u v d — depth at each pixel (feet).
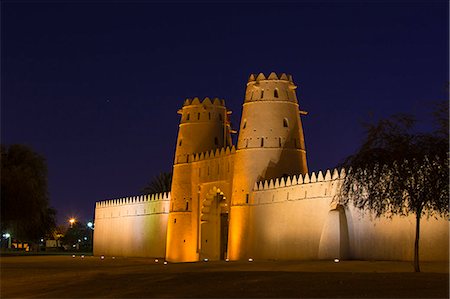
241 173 209.77
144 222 272.51
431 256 138.62
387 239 150.92
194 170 245.24
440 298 81.05
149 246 266.77
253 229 203.41
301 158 209.56
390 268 120.37
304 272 115.65
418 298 81.66
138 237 275.80
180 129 253.85
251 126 210.38
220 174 228.84
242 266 139.74
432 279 97.19
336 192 167.63
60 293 108.27
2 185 194.59
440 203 112.27
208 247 236.63
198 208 241.14
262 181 203.72
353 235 161.68
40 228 282.36
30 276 140.05
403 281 95.71
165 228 257.34
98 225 310.65
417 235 113.19
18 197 196.03
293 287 95.96
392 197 116.47
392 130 117.80
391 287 90.89
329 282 98.53
